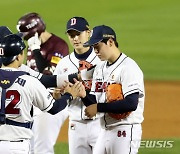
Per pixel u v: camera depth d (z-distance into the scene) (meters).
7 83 22.84
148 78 58.53
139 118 25.55
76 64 29.31
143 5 85.69
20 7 86.19
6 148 22.91
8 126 22.92
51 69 31.50
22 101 22.89
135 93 24.30
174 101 50.03
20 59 23.66
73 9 84.69
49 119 30.78
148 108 48.03
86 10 84.12
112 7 85.31
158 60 65.44
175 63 64.25
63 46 32.19
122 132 25.22
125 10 83.81
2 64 23.59
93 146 29.06
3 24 78.81
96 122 28.78
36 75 28.08
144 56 67.06
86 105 25.31
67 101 24.39
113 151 25.48
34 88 23.09
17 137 23.03
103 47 24.69
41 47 31.92
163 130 41.72
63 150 36.56
